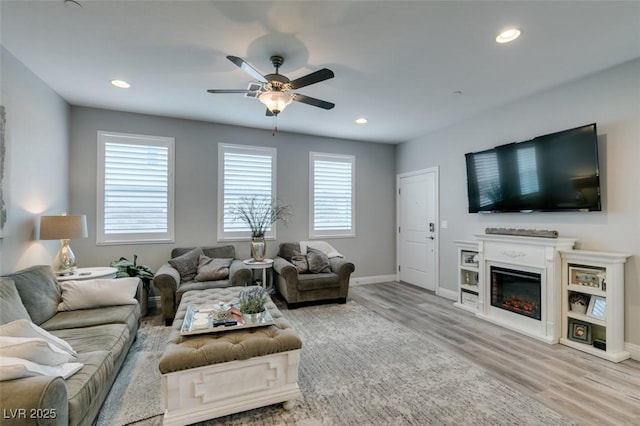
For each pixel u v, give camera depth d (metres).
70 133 3.76
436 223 4.89
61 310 2.52
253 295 2.43
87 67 2.79
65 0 1.89
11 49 2.46
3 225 2.38
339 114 4.11
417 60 2.66
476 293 4.04
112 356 1.93
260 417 1.88
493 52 2.53
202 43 2.39
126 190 4.05
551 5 1.94
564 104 3.16
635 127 2.64
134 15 2.04
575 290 2.89
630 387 2.21
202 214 4.46
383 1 1.90
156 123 4.20
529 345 2.93
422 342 2.99
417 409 1.96
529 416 1.89
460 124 4.45
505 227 3.80
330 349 2.83
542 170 3.25
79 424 1.43
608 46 2.43
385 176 5.83
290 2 1.92
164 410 1.86
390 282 5.71
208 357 1.77
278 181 4.95
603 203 2.85
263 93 2.50
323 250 4.88
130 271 3.64
